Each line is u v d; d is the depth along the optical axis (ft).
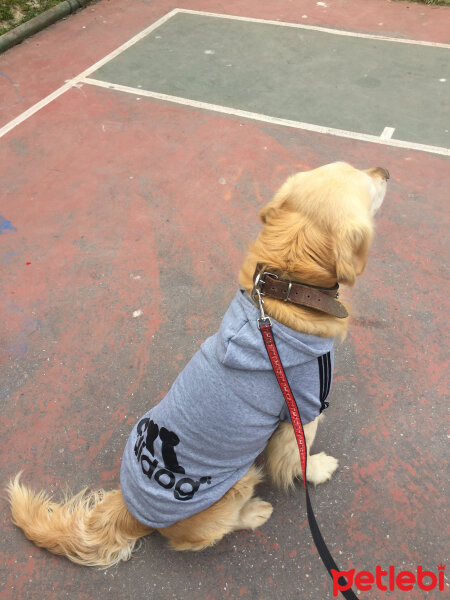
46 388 4.49
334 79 7.97
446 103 7.24
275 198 2.90
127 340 4.81
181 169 6.58
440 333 4.57
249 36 9.32
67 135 7.30
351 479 3.76
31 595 3.37
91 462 4.01
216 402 2.76
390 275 5.07
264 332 2.65
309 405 2.95
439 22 9.21
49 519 3.42
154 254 5.56
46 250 5.69
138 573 3.43
